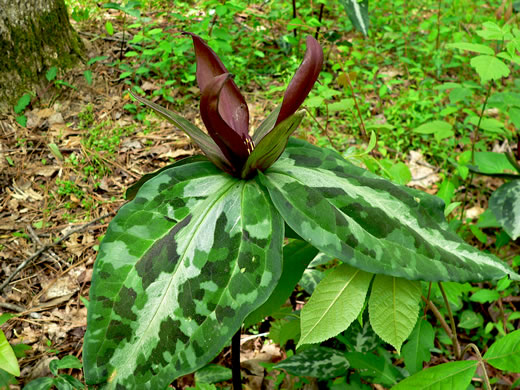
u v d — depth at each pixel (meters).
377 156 0.73
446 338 0.49
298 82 0.28
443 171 0.73
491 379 0.45
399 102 0.84
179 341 0.25
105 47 0.95
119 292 0.26
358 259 0.27
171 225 0.28
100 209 0.65
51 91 0.83
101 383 0.25
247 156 0.30
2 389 0.39
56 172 0.70
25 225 0.63
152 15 1.10
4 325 0.51
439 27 1.06
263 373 0.48
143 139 0.77
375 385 0.45
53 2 0.83
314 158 0.33
